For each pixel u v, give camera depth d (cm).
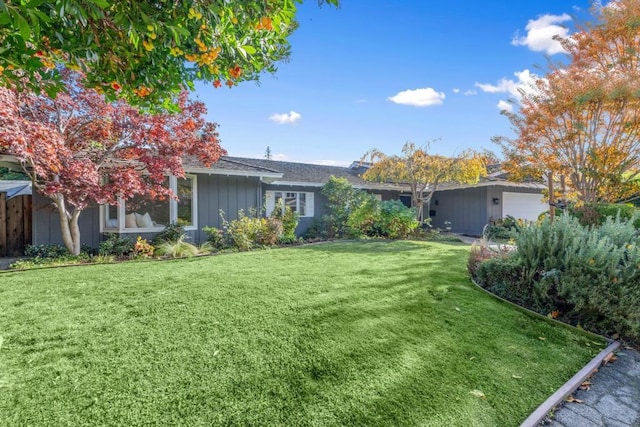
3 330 321
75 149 703
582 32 827
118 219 837
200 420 202
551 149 877
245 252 860
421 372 266
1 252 848
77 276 542
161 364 263
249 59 250
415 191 1352
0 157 612
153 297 426
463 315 391
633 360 317
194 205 998
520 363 293
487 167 1524
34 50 197
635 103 735
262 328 333
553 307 408
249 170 1073
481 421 215
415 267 648
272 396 228
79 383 235
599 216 724
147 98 277
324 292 458
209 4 197
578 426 218
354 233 1230
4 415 201
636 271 364
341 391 237
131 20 192
